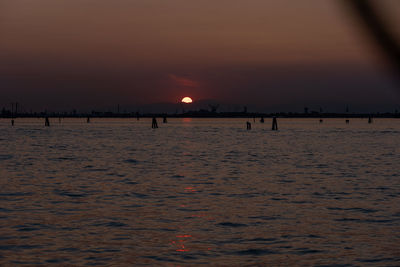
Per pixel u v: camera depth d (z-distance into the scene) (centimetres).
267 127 17062
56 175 3362
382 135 10650
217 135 10625
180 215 1930
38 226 1723
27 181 3016
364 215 1917
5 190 2609
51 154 5356
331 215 1919
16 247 1443
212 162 4447
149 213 1967
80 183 2923
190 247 1451
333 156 5156
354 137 9719
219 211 2011
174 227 1712
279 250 1416
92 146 6831
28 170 3697
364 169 3809
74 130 13388
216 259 1328
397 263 1283
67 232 1633
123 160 4628
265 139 8931
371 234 1602
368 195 2436
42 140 8400
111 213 1967
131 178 3194
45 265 1270
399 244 1474
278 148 6488
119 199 2323
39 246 1455
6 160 4591
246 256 1357
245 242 1507
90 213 1967
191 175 3381
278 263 1291
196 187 2756
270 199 2322
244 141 8262
